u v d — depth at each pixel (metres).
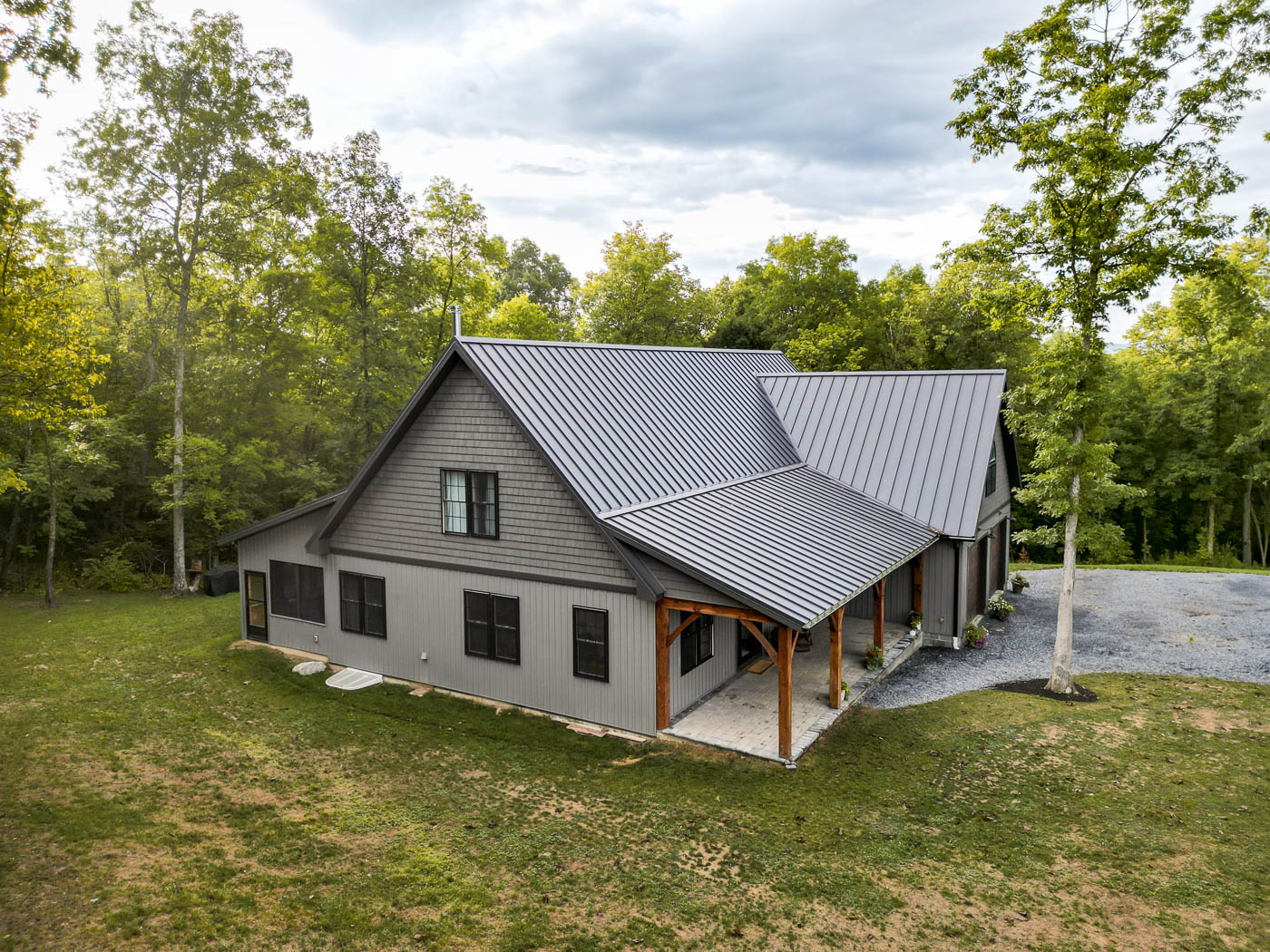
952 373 22.81
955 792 11.83
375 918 8.58
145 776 12.41
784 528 16.34
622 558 13.80
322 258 32.44
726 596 13.11
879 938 8.23
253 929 8.31
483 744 14.00
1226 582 27.06
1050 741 13.74
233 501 29.52
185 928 8.29
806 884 9.28
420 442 16.78
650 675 14.10
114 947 7.93
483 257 38.19
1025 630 21.50
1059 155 14.96
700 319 54.06
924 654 19.41
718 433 20.28
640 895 9.06
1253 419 38.03
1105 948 8.05
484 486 15.98
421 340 37.66
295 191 28.00
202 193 26.66
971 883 9.32
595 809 11.39
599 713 14.80
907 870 9.61
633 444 17.03
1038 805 11.38
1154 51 14.76
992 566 24.11
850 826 10.78
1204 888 9.17
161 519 30.70
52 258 25.50
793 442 23.11
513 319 47.47
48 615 23.61
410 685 17.28
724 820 10.98
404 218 32.97
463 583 16.42
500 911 8.73
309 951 7.97
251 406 32.97
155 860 9.74
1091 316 16.08
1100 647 19.72
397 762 13.24
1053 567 31.06
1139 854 9.97
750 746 13.43
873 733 14.19
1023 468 40.44
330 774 12.70
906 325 43.25
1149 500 42.31
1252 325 36.50
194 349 30.58
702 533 14.89
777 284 46.38
